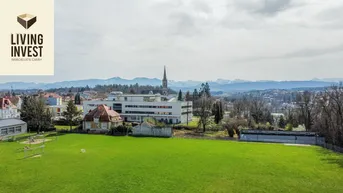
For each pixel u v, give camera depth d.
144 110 100.62
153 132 64.50
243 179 30.44
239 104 113.56
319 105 63.47
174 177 31.02
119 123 77.06
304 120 75.31
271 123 90.38
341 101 54.94
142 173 32.44
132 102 101.69
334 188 27.77
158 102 99.25
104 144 52.28
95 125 73.44
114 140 57.50
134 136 63.84
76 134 66.56
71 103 78.12
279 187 28.06
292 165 36.38
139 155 42.03
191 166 35.66
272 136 58.84
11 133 65.31
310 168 34.88
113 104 103.25
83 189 27.31
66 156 41.09
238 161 38.41
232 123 70.19
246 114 99.94
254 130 64.94
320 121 60.41
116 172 32.84
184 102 102.81
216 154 43.03
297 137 57.41
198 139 59.62
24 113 73.75
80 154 42.50
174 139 59.44
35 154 42.47
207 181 29.73
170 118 98.12
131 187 27.81
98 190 27.03
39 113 71.69
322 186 28.33
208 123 79.75
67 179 30.25
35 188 27.61
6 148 47.41
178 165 36.09
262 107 97.69
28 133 68.31
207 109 86.50
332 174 32.28
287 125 76.94
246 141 57.00
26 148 44.81
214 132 73.19
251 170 33.94
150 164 36.53
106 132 68.88
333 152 45.34
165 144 52.44
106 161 38.12
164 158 40.03
